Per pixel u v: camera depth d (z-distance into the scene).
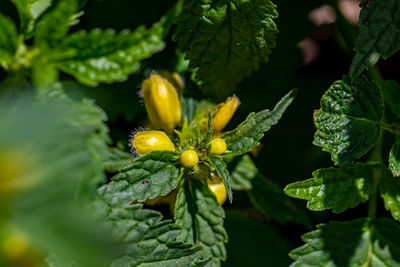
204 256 0.25
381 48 0.26
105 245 0.21
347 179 0.26
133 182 0.25
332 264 0.26
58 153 0.21
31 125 0.21
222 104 0.26
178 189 0.26
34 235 0.21
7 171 0.21
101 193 0.24
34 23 0.24
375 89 0.26
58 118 0.21
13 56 0.24
